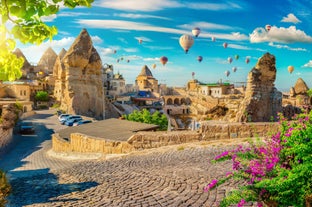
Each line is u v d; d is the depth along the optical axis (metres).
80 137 20.59
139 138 16.41
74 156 20.72
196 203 7.50
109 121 27.91
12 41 3.66
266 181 4.88
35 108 81.31
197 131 16.14
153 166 11.67
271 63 25.86
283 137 5.43
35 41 3.81
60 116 55.81
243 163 5.58
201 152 13.28
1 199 7.86
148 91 120.62
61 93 85.00
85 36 73.94
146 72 146.25
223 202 5.47
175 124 77.56
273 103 26.16
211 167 10.76
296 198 4.86
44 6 3.62
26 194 9.12
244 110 24.72
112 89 114.38
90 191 9.13
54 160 21.73
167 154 13.73
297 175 4.73
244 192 5.38
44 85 99.50
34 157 25.56
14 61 3.84
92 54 74.94
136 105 104.00
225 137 15.52
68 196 8.79
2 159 26.67
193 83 135.00
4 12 3.45
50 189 9.60
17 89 84.31
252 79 25.39
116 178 10.35
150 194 8.41
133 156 14.39
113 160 13.94
